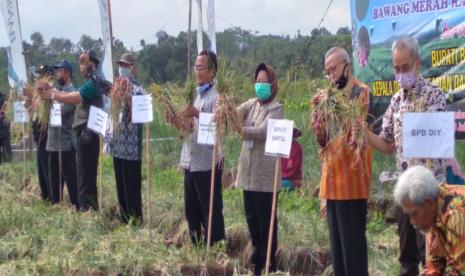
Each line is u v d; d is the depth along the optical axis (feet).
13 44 40.88
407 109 16.80
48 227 25.39
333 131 16.75
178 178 35.24
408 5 26.25
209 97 21.62
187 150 22.22
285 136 18.26
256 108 20.51
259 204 20.29
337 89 16.84
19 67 41.09
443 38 25.00
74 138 30.48
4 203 29.04
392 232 25.50
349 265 17.07
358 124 16.44
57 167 31.09
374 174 28.63
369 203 27.73
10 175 38.83
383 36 27.53
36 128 32.27
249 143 20.31
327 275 21.75
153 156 41.09
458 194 13.51
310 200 29.37
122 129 25.32
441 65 25.13
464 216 13.23
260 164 20.12
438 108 16.52
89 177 27.96
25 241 23.68
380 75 27.81
